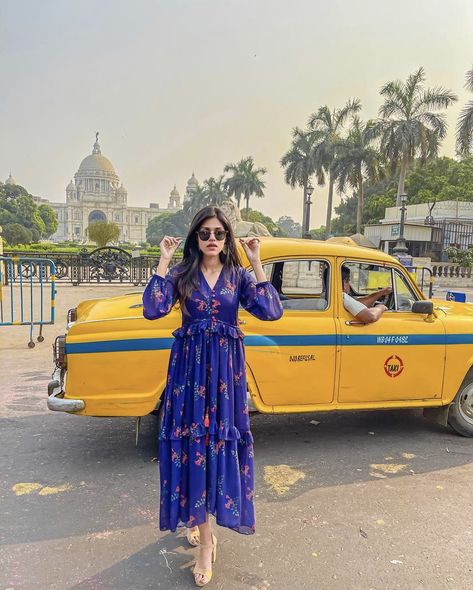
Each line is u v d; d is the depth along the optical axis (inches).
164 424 101.0
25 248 1509.6
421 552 114.2
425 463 162.9
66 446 170.9
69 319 192.4
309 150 1712.6
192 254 104.0
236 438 98.7
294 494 140.6
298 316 164.2
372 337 168.6
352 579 104.6
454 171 1935.3
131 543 116.5
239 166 2310.5
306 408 165.0
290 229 6053.2
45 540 116.8
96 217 6176.2
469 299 753.6
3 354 303.9
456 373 179.6
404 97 1357.0
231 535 120.3
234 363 101.1
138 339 150.4
